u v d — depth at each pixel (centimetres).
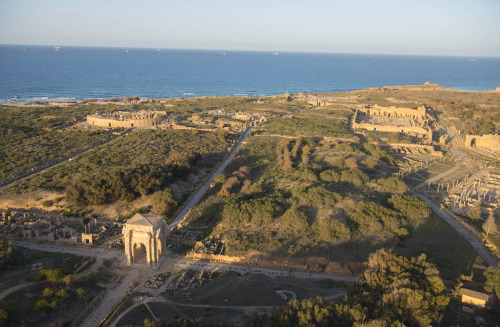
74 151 16438
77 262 8300
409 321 5997
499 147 18788
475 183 13700
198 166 14325
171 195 10981
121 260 8525
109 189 10988
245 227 9544
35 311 6284
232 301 6781
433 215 10569
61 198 11281
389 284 6725
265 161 15100
